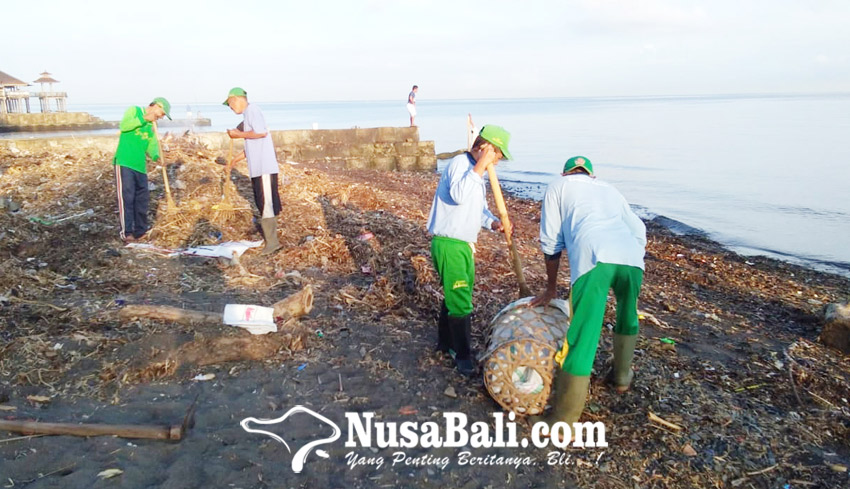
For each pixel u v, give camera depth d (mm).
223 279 6004
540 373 3771
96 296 5312
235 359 4422
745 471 3527
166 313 4750
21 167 9539
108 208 7957
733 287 8133
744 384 4578
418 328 5184
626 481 3432
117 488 3078
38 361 4109
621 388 4195
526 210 13938
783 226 13547
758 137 37250
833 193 17469
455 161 4156
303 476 3326
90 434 3436
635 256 3639
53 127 57281
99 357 4242
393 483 3332
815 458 3682
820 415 4176
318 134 19984
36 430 3406
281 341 4586
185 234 7258
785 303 7352
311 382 4234
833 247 11719
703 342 5414
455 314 4336
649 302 6598
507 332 3980
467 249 4172
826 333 5523
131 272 6016
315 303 5504
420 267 6117
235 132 6453
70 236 6859
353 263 6656
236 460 3385
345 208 9148
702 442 3764
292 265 6547
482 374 4418
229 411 3824
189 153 10953
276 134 19531
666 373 4605
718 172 22062
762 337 5754
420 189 15188
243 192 9055
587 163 4082
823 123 51750
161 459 3338
